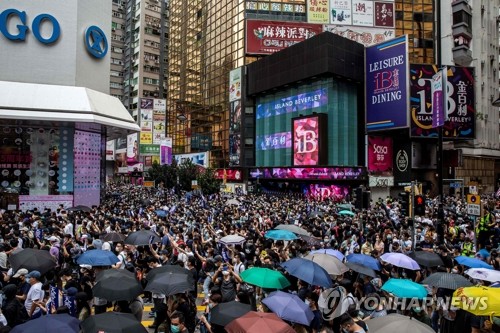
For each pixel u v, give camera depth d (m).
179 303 7.55
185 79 87.31
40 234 13.43
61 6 28.98
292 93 54.78
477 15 64.94
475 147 62.94
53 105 26.77
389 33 63.78
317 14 62.84
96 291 6.96
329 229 17.06
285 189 54.66
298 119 50.72
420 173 54.00
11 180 27.19
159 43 103.75
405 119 45.00
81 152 29.31
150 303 11.53
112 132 35.22
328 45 48.25
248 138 62.66
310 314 6.33
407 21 65.94
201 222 17.62
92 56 30.91
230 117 65.19
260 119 60.88
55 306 7.93
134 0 104.12
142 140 74.44
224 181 59.31
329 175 46.25
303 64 51.53
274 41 62.00
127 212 21.95
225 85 71.62
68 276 8.91
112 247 12.67
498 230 16.75
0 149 27.03
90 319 5.37
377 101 47.91
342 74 49.19
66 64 28.91
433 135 46.47
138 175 78.06
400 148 51.12
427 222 19.16
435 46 65.69
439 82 17.02
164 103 76.62
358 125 52.44
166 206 26.94
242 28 67.06
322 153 47.53
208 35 78.44
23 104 26.02
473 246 14.70
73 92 28.20
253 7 66.88
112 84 105.12
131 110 102.38
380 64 47.62
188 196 38.41
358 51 51.31
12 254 8.91
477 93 64.00
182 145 86.56
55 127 28.41
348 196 46.50
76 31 29.41
